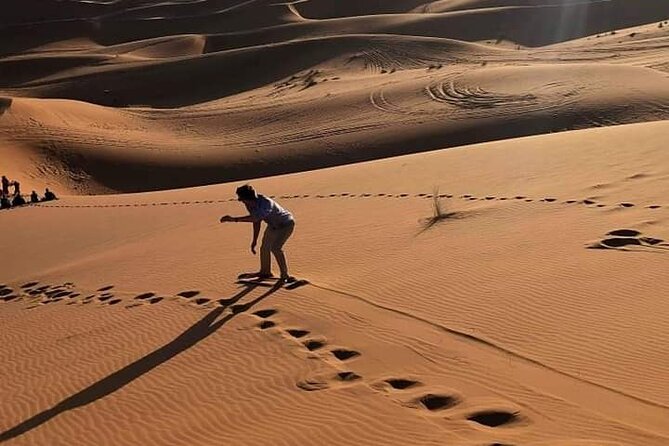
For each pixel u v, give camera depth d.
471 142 41.91
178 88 86.69
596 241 11.01
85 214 26.55
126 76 91.75
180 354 8.96
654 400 6.14
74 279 15.35
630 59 61.09
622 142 20.58
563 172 17.55
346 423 6.45
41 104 56.78
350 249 13.19
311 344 8.59
